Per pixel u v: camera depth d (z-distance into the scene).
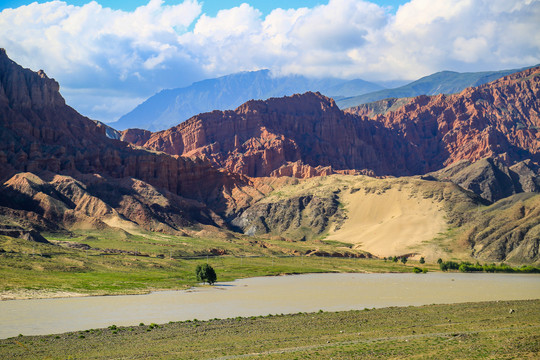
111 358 83.00
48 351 89.88
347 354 79.62
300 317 127.25
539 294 192.25
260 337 99.88
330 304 159.25
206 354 84.06
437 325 110.50
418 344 85.88
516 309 138.00
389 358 75.88
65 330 112.56
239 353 84.06
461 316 125.69
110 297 167.00
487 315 126.81
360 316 127.88
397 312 135.00
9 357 85.62
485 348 79.25
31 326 116.44
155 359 81.31
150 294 178.25
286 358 78.19
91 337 102.88
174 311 141.50
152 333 106.44
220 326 114.44
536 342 81.50
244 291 193.62
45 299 157.25
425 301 167.88
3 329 112.88
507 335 90.38
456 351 78.06
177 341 97.38
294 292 191.62
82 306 146.38
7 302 148.62
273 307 151.38
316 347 86.69
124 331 109.25
